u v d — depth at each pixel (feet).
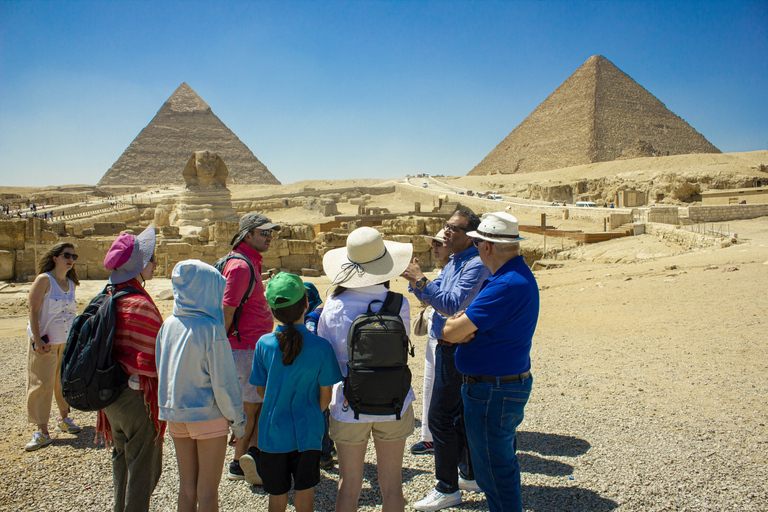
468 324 14.34
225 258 19.39
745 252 74.69
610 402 24.39
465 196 301.63
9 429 23.95
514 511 14.64
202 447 15.24
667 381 26.61
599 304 51.06
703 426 20.72
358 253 15.67
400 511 15.05
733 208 157.89
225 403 15.01
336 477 19.93
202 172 181.37
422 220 92.43
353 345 14.55
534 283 15.02
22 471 19.27
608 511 15.47
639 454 18.88
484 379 14.71
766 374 25.98
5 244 89.76
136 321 15.38
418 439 23.06
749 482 16.40
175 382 14.74
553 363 32.14
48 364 21.86
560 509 15.81
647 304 47.73
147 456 15.78
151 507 17.04
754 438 19.24
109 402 14.78
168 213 201.05
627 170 382.63
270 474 15.10
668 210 143.23
